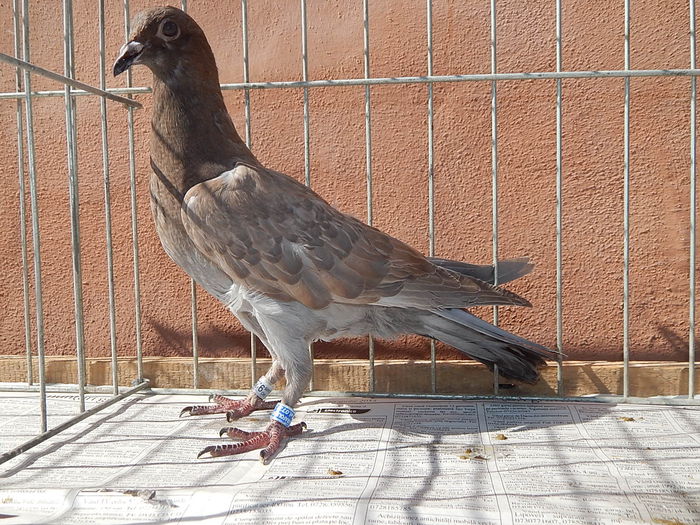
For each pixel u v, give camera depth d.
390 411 0.58
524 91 0.62
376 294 0.53
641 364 0.61
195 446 0.51
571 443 0.50
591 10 0.61
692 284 0.57
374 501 0.42
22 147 0.61
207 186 0.52
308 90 0.64
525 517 0.40
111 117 0.65
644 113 0.61
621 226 0.62
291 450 0.50
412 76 0.63
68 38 0.52
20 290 0.67
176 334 0.67
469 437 0.52
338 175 0.64
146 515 0.42
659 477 0.45
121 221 0.66
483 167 0.63
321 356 0.66
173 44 0.53
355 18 0.63
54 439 0.52
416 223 0.64
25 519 0.42
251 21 0.64
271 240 0.52
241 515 0.41
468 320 0.55
